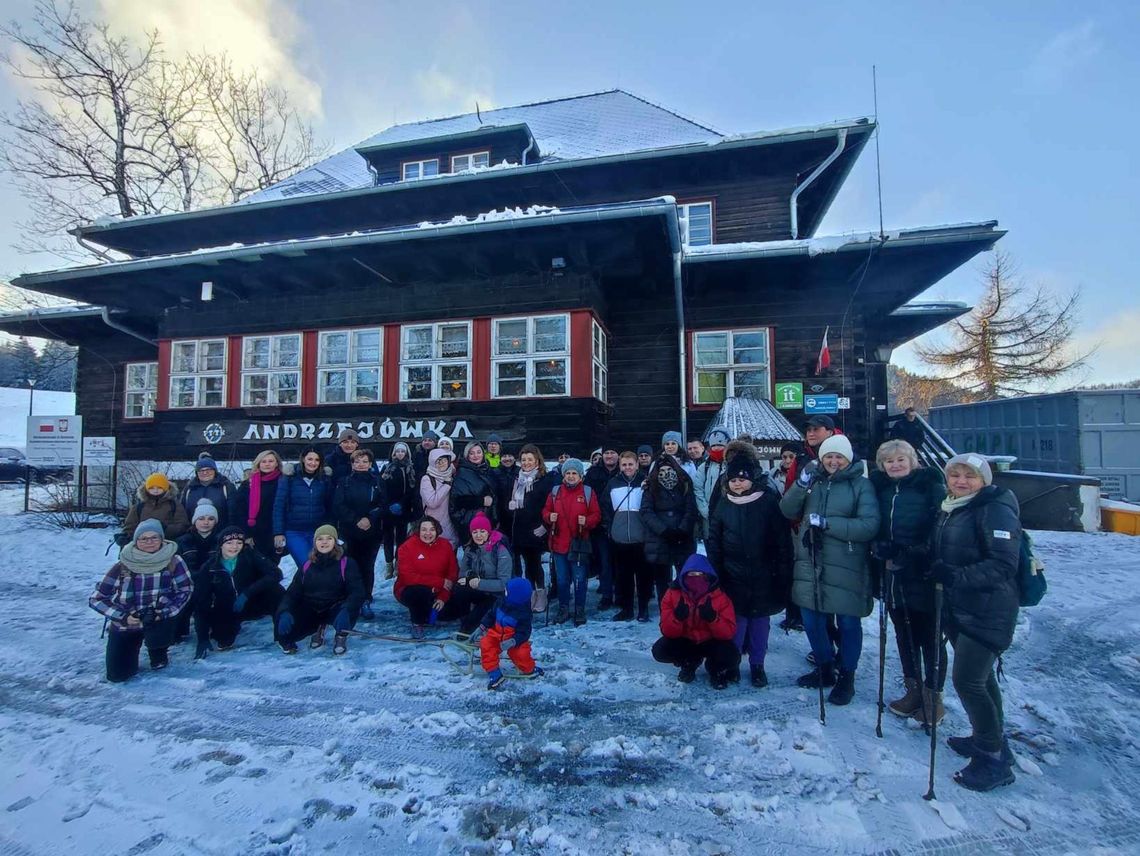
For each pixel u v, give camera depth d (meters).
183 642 5.35
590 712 3.79
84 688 4.34
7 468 23.92
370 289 10.84
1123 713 3.77
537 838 2.59
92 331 14.81
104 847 2.59
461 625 5.30
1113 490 11.58
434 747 3.39
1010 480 10.56
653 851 2.52
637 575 5.73
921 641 3.48
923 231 8.59
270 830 2.67
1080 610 5.75
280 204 12.78
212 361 11.70
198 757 3.33
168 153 21.66
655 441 10.91
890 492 3.63
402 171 14.80
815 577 3.79
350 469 6.35
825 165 11.06
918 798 2.86
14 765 3.28
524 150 13.95
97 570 8.27
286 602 4.98
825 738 3.40
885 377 12.95
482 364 10.09
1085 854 2.49
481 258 9.74
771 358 10.58
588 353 9.66
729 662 4.06
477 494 5.95
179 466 11.45
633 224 8.66
